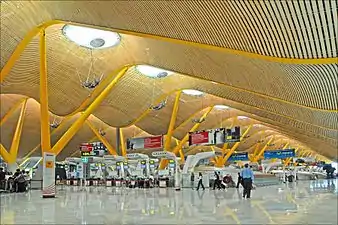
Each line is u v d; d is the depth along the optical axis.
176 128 42.72
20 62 23.55
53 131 45.31
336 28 10.18
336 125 25.56
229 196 22.11
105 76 27.22
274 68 15.12
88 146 42.56
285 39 11.37
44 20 16.97
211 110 44.75
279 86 17.44
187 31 13.09
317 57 12.01
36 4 15.85
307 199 19.38
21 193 26.12
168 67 22.66
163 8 12.19
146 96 33.44
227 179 38.06
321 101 18.14
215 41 13.09
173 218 11.36
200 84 30.34
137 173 38.34
